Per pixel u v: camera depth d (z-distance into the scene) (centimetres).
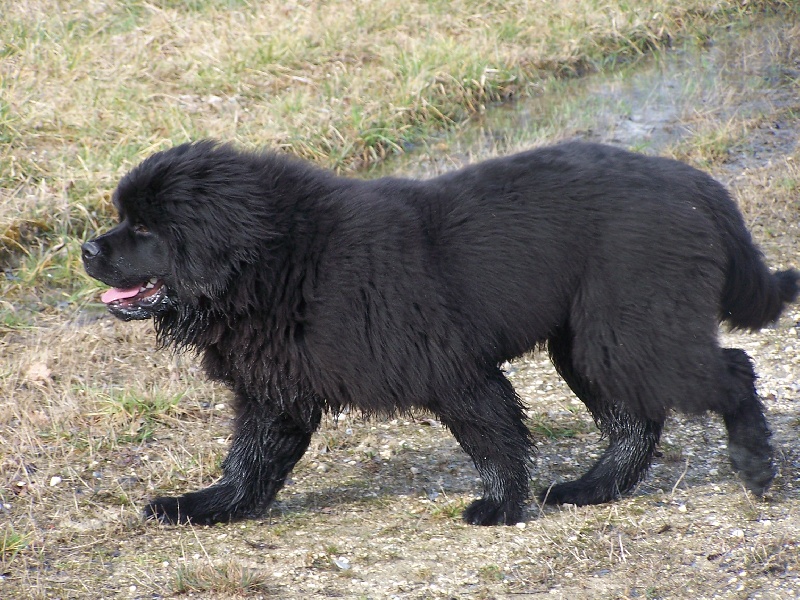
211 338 780
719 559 753
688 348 796
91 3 2002
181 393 1048
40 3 1941
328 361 759
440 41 2022
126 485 895
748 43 2238
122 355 1149
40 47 1806
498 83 1978
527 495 842
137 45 1886
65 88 1688
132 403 1018
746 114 1875
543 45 2119
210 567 736
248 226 744
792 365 1114
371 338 758
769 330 1193
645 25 2253
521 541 793
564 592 717
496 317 788
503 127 1858
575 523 819
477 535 807
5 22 1861
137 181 750
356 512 856
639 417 852
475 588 725
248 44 1942
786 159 1622
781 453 934
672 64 2159
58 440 954
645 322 790
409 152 1753
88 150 1496
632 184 807
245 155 784
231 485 838
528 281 789
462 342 777
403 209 786
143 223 759
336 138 1694
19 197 1414
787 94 1966
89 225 1391
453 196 801
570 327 821
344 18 2081
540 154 834
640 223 791
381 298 759
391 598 711
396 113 1798
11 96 1595
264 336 764
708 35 2292
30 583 721
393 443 994
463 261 780
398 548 787
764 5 2378
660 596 709
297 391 784
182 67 1848
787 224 1427
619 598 707
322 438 993
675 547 773
